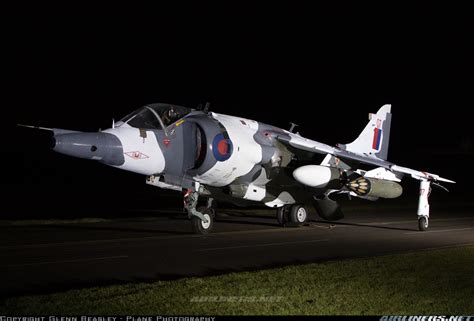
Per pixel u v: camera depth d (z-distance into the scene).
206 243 14.14
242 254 12.68
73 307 7.71
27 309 7.55
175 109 16.22
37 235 14.92
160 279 9.85
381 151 23.20
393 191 18.97
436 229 19.45
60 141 13.57
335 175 18.14
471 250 14.11
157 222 18.45
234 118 18.00
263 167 17.94
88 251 12.48
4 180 34.75
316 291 9.12
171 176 16.02
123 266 10.88
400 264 11.72
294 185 18.91
